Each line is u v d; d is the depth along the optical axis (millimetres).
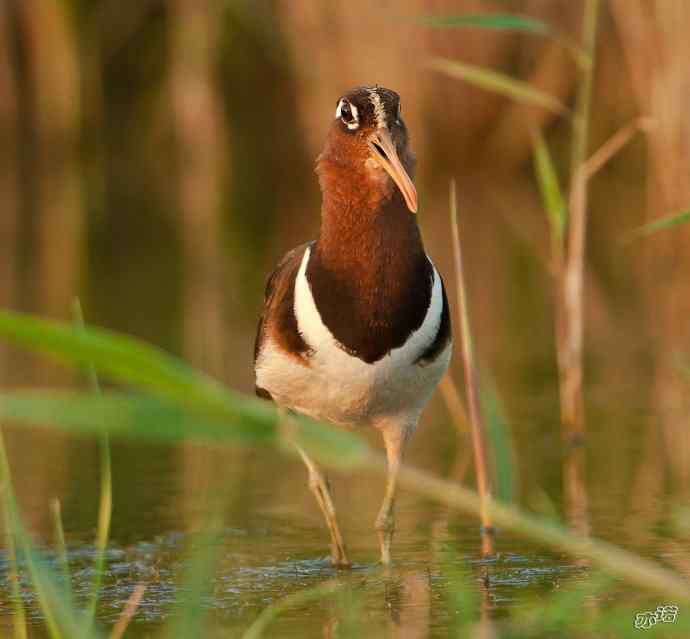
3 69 33125
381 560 9500
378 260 9266
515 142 30594
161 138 34344
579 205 13422
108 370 4531
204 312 19656
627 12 20922
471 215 27391
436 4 29109
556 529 5504
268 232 26812
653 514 10422
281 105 34156
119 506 11273
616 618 7652
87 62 33938
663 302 20047
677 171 19188
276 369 9797
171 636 6398
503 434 10156
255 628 6934
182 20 31812
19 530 7184
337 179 9305
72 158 33719
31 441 13914
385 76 29484
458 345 17594
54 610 6977
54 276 22547
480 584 8805
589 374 16047
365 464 4730
